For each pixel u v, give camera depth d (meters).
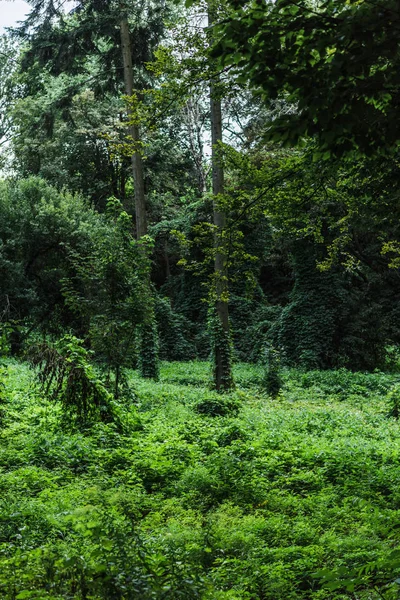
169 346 41.06
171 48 12.89
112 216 18.94
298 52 5.48
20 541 6.82
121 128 44.16
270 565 6.68
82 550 6.49
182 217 45.28
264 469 11.38
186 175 51.34
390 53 5.02
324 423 17.69
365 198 11.41
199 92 12.73
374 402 24.75
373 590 6.02
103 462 11.28
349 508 8.97
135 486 9.97
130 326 17.97
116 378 17.89
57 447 11.75
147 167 46.91
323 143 5.75
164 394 22.66
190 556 6.65
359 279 37.62
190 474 10.39
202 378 30.56
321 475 10.98
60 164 46.91
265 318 41.09
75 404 14.31
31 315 31.97
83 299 18.03
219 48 5.52
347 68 5.07
